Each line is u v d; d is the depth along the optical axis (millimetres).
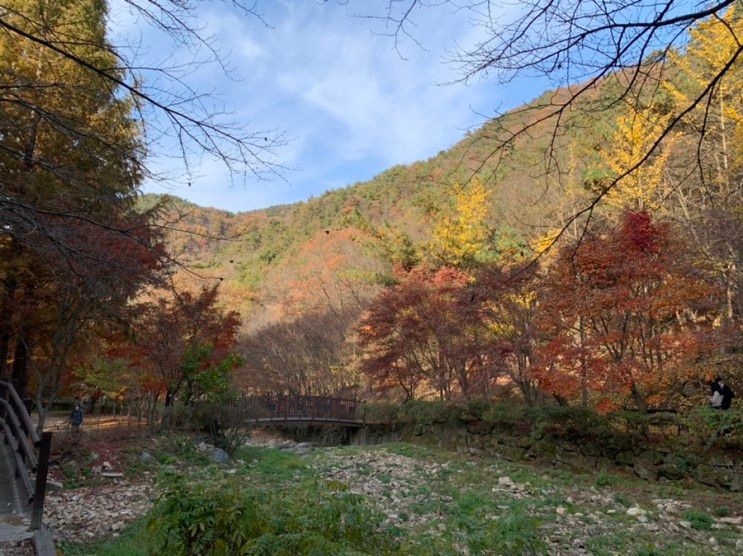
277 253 53531
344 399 23453
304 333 31094
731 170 13055
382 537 3662
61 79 6219
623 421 12031
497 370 14516
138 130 4855
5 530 5582
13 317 11859
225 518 3480
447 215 27516
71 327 11406
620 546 6641
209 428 14094
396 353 19188
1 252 10812
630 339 11289
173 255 5527
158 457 11523
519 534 4520
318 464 13195
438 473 12109
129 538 6434
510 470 12383
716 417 10266
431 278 21281
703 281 11023
